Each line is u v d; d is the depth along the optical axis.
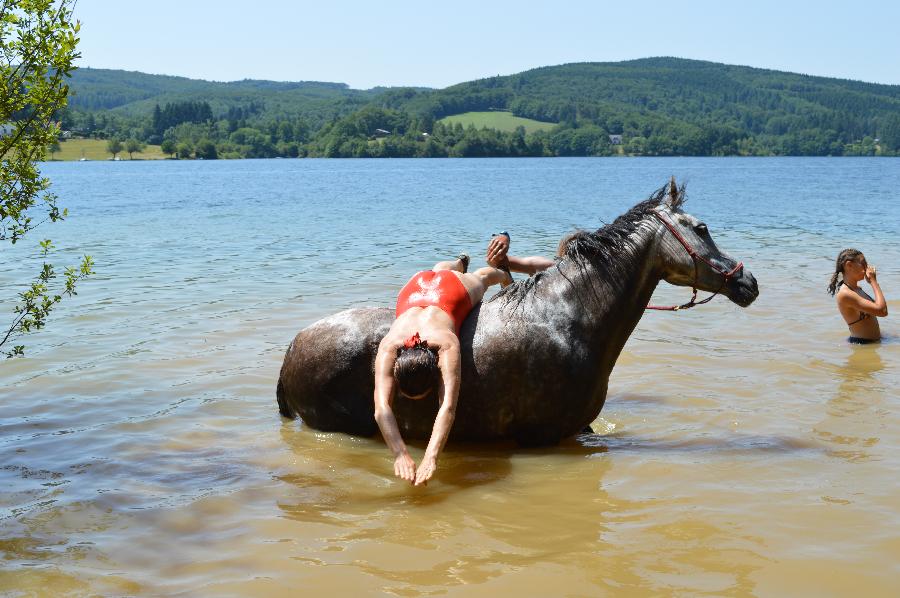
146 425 7.75
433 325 6.72
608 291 7.15
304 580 4.79
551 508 5.86
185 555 5.14
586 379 7.09
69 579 4.82
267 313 12.84
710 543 5.22
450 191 58.50
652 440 7.39
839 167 135.25
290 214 35.44
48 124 7.21
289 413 7.99
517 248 21.62
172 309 13.16
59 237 24.97
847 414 8.02
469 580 4.78
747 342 11.15
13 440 7.29
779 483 6.24
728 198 46.69
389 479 6.48
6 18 6.86
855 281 11.18
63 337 11.18
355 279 16.28
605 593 4.61
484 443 7.31
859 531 5.35
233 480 6.43
